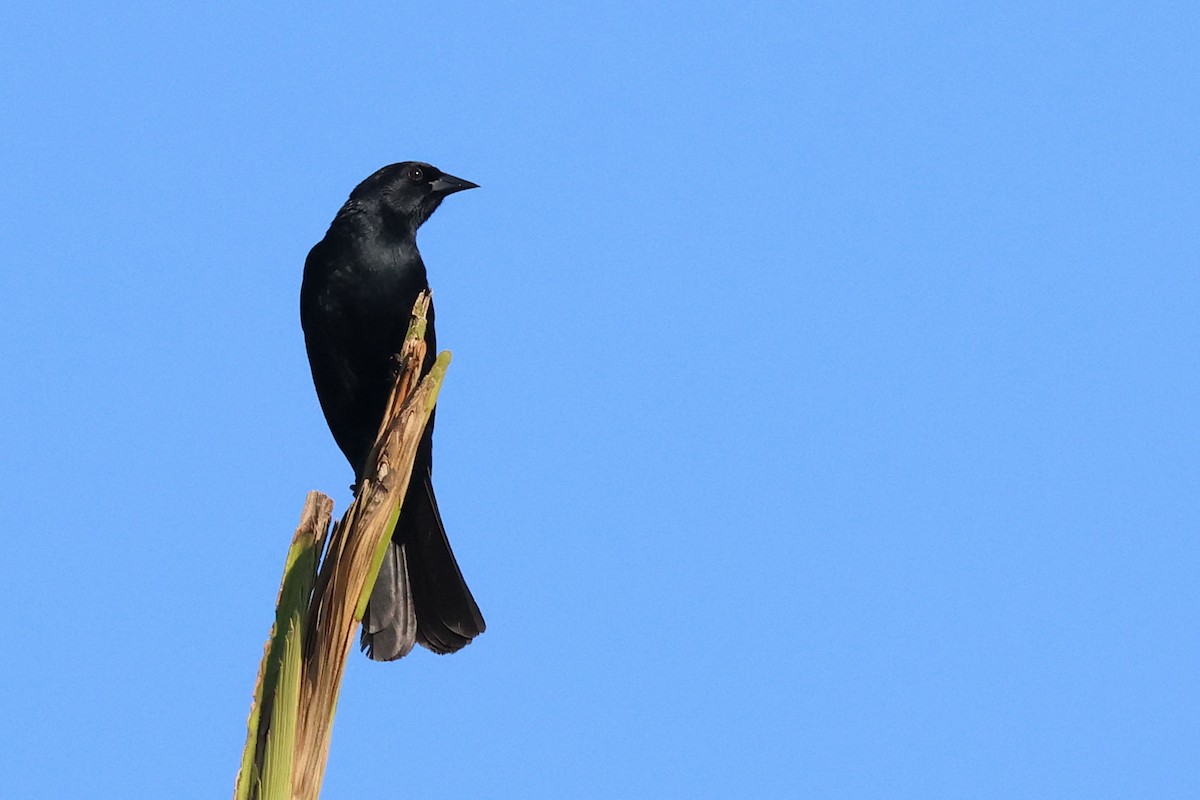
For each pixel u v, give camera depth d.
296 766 6.00
